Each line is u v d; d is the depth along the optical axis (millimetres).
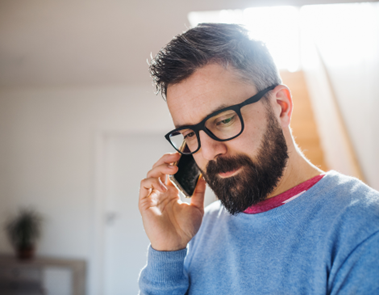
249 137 611
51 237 3801
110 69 3209
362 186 584
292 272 569
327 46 2750
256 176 617
